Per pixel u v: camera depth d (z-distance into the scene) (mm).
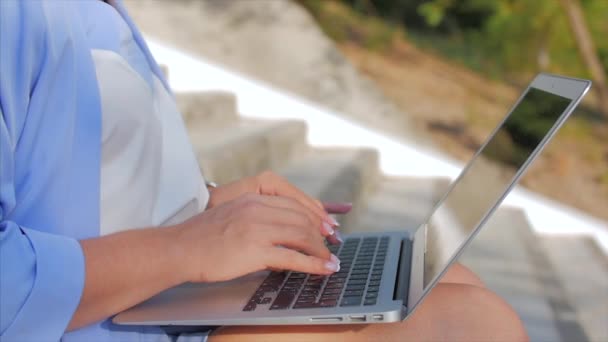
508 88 6590
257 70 4926
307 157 3814
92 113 1023
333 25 6688
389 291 1078
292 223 1007
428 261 1213
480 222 1029
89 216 1013
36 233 893
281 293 1097
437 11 6711
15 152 933
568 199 5809
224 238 965
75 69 1005
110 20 1207
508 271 2977
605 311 2729
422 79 6504
